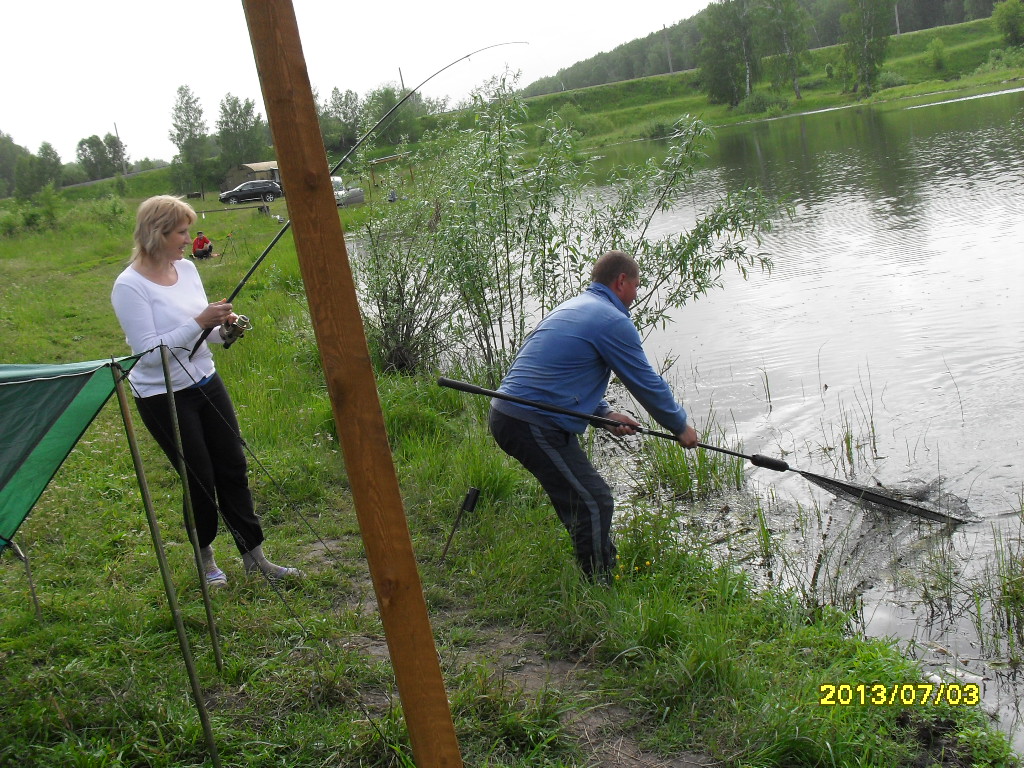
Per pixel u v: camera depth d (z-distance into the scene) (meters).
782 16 64.94
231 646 3.75
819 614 4.35
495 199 7.91
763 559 5.08
